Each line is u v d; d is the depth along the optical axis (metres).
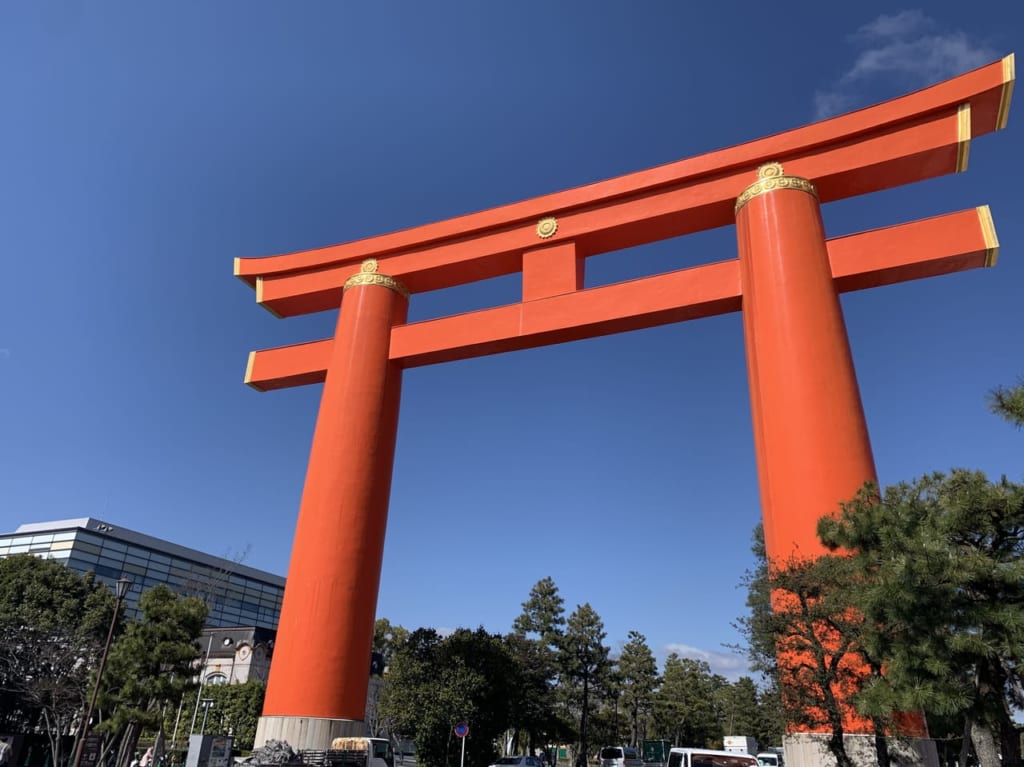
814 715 13.77
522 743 53.50
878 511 12.12
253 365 27.64
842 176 20.66
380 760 20.22
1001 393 10.10
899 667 10.15
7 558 38.09
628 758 47.03
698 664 70.31
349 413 24.05
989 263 18.94
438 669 30.03
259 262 28.39
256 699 42.94
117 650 24.44
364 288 26.20
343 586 21.75
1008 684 12.01
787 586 13.94
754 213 20.77
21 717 32.69
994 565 10.02
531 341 23.73
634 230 23.23
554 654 49.47
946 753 21.36
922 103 20.00
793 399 17.81
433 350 24.53
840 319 18.91
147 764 25.66
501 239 25.02
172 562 65.88
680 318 22.08
